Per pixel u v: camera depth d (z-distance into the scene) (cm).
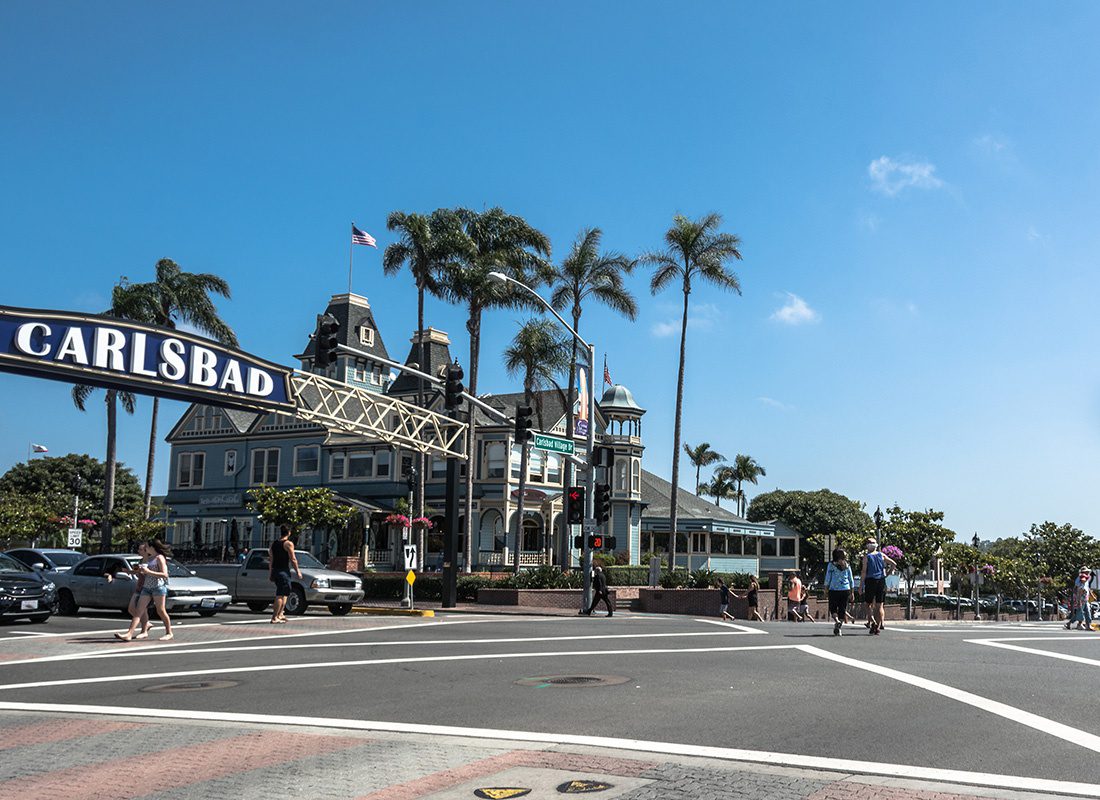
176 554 6228
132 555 2742
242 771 778
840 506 9150
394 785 719
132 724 1005
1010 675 1294
